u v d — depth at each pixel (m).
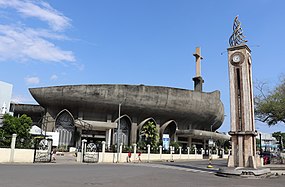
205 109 66.19
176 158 48.66
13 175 13.64
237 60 23.27
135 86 58.44
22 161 25.80
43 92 56.00
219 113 72.75
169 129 64.19
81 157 32.12
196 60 74.94
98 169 20.20
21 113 70.00
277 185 13.70
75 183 11.59
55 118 56.75
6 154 24.59
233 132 22.31
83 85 55.91
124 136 59.12
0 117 40.41
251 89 23.28
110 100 56.91
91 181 12.52
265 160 34.19
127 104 57.97
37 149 27.42
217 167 27.42
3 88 50.06
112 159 35.97
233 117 22.67
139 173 17.92
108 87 56.88
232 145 22.44
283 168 25.81
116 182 12.60
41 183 11.16
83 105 56.50
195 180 14.98
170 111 61.88
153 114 61.19
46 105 57.50
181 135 64.50
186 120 66.19
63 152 46.66
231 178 17.31
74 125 55.03
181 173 19.44
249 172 18.17
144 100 58.78
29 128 38.03
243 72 22.98
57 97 55.72
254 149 22.12
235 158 22.16
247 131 21.73
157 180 14.15
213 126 78.50
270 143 96.12
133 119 60.06
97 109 57.62
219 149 69.44
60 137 55.84
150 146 46.25
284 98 32.62
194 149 55.81
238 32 23.97
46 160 27.80
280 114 32.66
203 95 65.81
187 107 63.25
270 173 20.17
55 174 14.98
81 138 55.53
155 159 43.81
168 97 60.81
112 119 59.25
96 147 35.12
